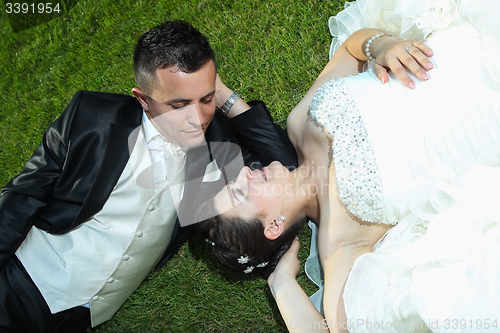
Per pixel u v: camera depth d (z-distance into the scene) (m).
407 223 2.05
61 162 2.07
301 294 2.14
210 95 1.85
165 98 1.78
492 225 1.87
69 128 2.03
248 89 2.85
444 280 1.77
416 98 1.93
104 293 2.24
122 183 2.00
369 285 1.93
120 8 3.13
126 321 2.60
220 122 2.39
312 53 2.82
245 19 2.94
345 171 1.93
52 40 3.15
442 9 1.99
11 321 2.08
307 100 2.31
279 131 2.40
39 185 2.05
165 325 2.62
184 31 1.72
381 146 1.92
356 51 2.33
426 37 2.13
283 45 2.86
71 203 2.17
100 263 2.12
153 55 1.68
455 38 1.97
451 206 1.87
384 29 2.45
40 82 3.09
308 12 2.85
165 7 3.08
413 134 1.92
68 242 2.15
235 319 2.58
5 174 2.95
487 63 1.82
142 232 2.09
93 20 3.15
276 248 2.19
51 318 2.18
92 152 2.04
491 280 1.71
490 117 1.87
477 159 1.92
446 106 1.90
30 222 2.09
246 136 2.32
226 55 2.92
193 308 2.63
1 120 3.05
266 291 2.56
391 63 1.98
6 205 2.04
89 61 3.08
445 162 1.93
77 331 2.38
